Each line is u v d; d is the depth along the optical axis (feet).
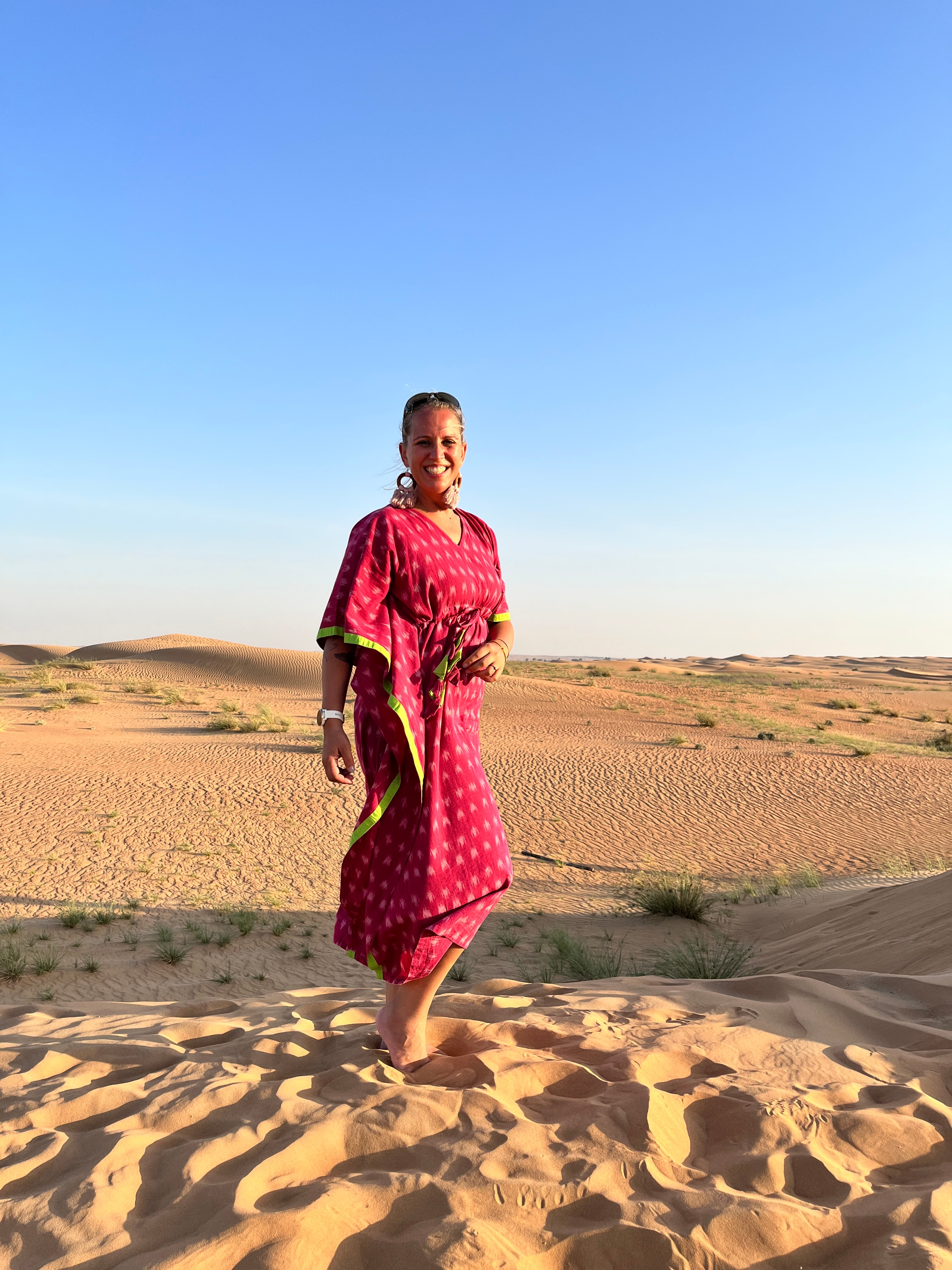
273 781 67.62
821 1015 9.84
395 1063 7.96
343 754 7.70
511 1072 7.49
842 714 163.53
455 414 8.28
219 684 176.55
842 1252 5.40
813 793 72.79
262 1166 5.85
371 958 7.98
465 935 7.77
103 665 196.44
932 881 29.01
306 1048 8.50
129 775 67.87
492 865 7.91
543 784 73.36
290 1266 4.89
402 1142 6.37
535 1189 5.73
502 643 8.34
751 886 46.65
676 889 43.06
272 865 46.93
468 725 8.21
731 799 70.33
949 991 10.74
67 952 32.37
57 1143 6.40
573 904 43.80
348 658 7.90
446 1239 5.13
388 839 7.96
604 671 240.53
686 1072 8.02
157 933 35.22
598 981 11.96
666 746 96.07
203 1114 6.84
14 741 82.43
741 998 10.96
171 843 50.01
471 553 8.23
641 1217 5.49
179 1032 9.30
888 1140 6.67
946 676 383.04
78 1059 8.41
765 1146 6.49
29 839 49.26
